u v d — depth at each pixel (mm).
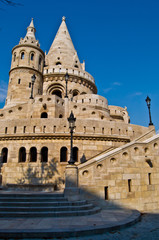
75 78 39531
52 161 18969
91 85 42875
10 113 26000
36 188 16500
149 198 14250
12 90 33750
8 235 7727
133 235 8258
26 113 25672
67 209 10805
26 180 18484
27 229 8086
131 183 13984
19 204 11102
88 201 12469
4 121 20797
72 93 38438
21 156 19672
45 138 19656
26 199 11625
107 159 13711
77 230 8062
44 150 19625
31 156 19516
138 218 10625
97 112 28031
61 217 10141
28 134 19609
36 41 38906
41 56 38500
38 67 37062
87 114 27828
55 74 38469
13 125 20422
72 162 12820
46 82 38625
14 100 32781
